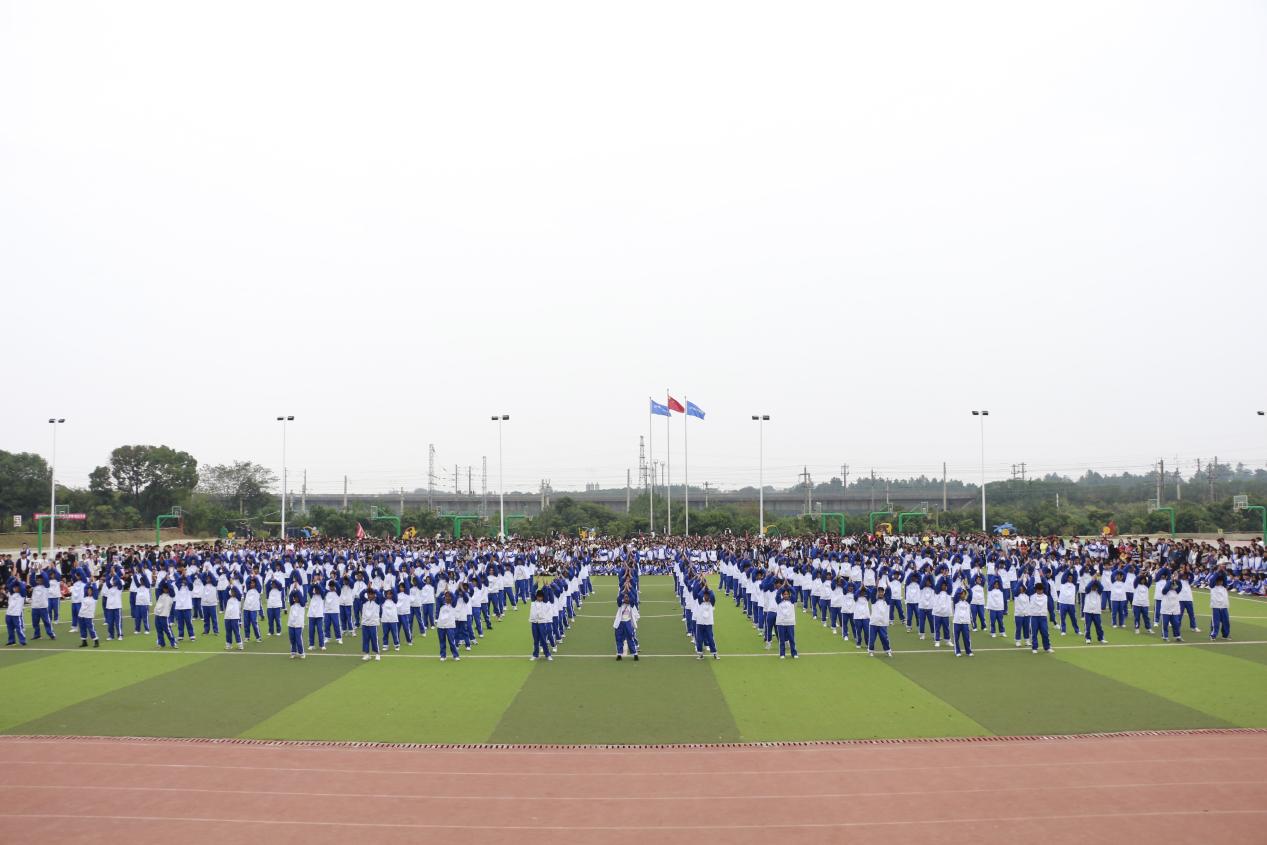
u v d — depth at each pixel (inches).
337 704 640.4
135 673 759.7
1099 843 383.6
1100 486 5049.2
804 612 1175.6
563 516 3058.6
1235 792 444.8
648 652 867.4
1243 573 1384.1
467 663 805.9
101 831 403.2
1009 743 530.9
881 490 4744.1
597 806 431.8
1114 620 1003.9
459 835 395.9
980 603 997.2
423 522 2938.0
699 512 3021.7
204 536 3538.4
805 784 461.1
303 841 390.0
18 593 925.2
